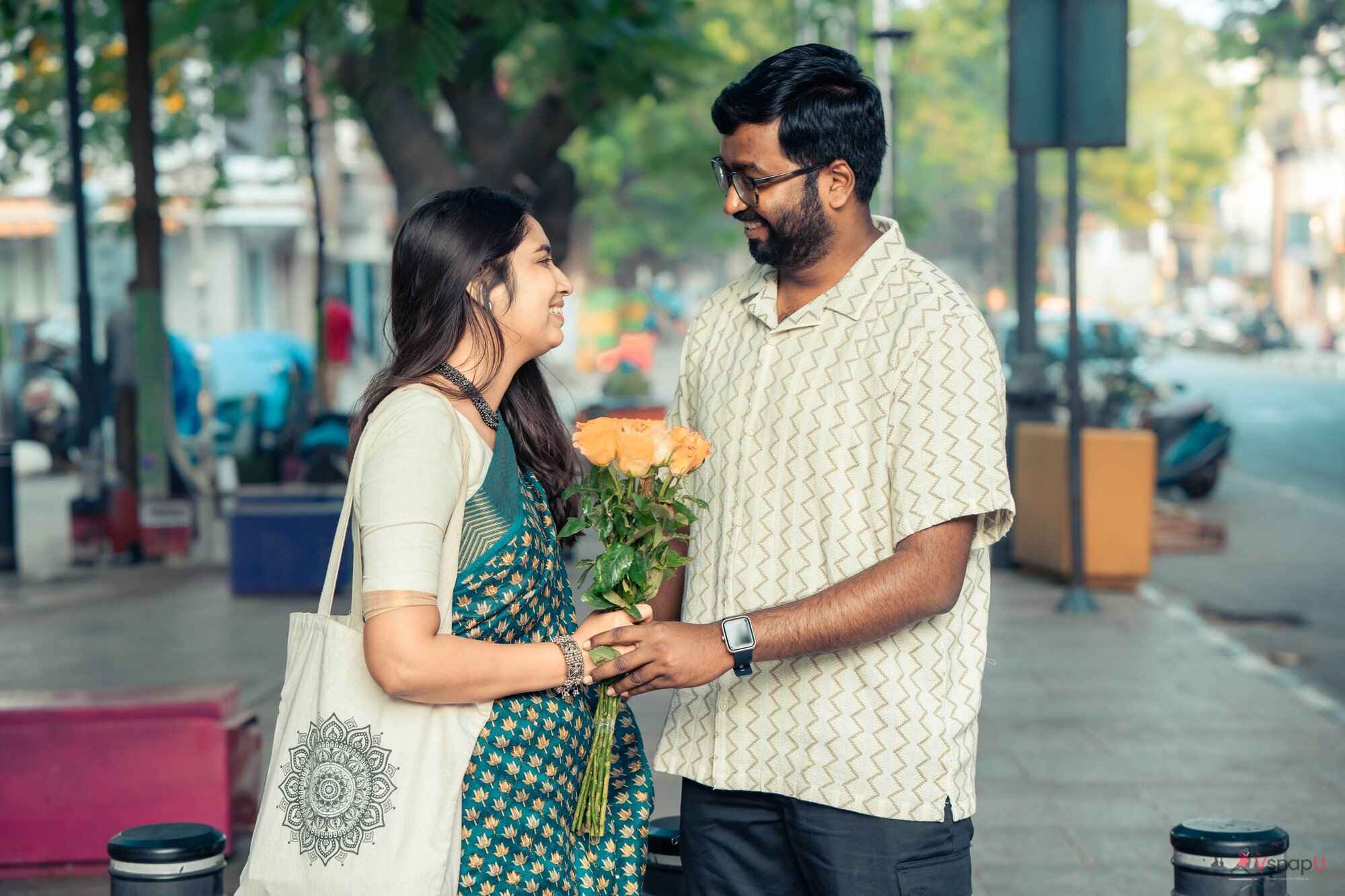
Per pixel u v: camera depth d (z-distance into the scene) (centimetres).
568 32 926
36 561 1287
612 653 255
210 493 1318
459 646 240
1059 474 1084
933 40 4484
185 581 1173
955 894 277
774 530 279
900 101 2903
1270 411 2831
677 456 259
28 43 1303
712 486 289
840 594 258
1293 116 6500
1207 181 6912
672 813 564
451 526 248
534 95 1257
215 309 3020
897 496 264
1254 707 736
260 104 2384
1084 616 977
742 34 2564
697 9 1101
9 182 1502
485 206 260
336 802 241
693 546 294
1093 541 1065
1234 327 5069
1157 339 4428
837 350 275
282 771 247
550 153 1102
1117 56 949
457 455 248
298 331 3478
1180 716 719
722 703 285
